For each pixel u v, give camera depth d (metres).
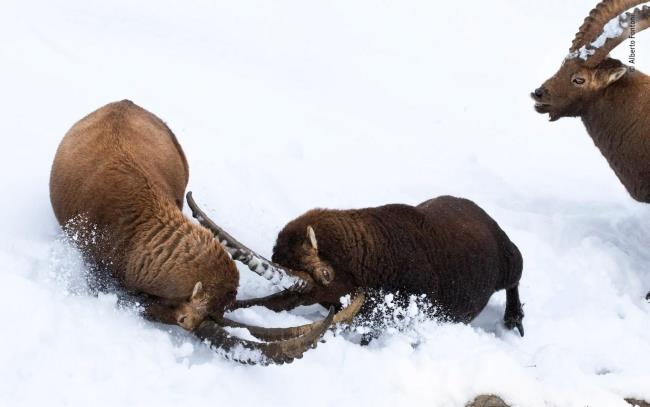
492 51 47.88
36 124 24.03
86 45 32.56
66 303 15.62
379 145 30.34
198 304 15.64
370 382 15.52
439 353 16.81
